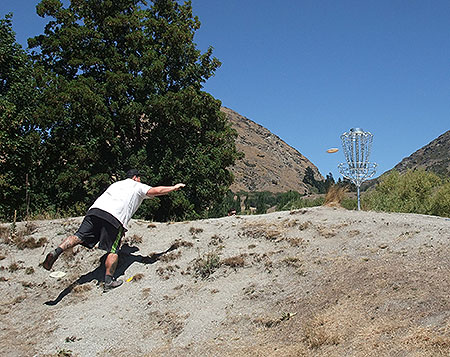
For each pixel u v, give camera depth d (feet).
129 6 65.77
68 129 57.06
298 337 15.49
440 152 390.01
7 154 49.88
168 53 64.69
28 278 24.12
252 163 426.92
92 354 17.80
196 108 62.23
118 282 22.70
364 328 14.51
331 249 22.49
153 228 29.50
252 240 25.57
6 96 51.96
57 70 62.23
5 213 49.14
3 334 19.79
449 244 19.62
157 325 19.08
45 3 61.36
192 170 60.59
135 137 63.31
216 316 18.84
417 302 15.02
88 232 22.21
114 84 58.85
